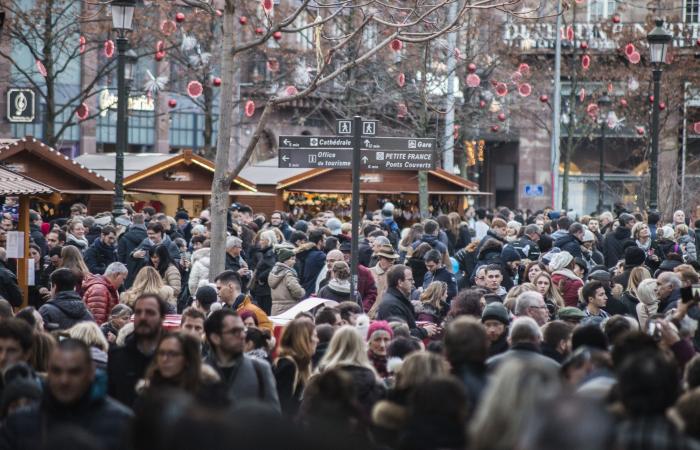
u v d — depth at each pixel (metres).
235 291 28.89
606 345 19.92
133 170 67.31
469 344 17.23
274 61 77.38
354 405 15.55
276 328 28.55
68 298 27.03
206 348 23.31
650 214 53.41
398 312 29.58
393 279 29.77
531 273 34.41
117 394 19.92
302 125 118.00
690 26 101.44
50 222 59.31
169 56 83.12
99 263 41.16
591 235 45.66
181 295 41.47
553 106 100.62
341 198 77.62
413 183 75.44
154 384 17.42
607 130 115.69
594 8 111.88
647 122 94.69
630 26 95.56
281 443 10.52
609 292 33.72
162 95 110.19
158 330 19.94
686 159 107.50
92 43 82.69
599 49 101.62
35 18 75.25
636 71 92.69
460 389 13.76
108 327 27.12
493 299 29.19
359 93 78.19
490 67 79.94
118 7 48.53
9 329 18.77
